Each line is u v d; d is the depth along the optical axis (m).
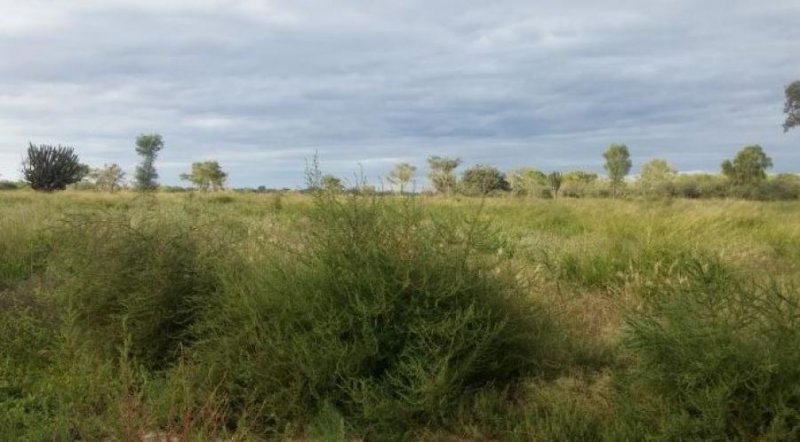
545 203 18.34
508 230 11.16
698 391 3.55
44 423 4.05
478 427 4.01
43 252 8.15
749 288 4.18
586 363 4.78
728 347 3.47
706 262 4.96
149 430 3.86
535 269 6.93
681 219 11.41
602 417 3.90
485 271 4.72
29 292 6.62
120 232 5.47
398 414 3.93
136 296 5.02
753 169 47.25
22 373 5.00
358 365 4.13
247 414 4.08
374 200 4.77
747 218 13.21
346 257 4.45
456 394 4.14
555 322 5.07
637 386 3.89
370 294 4.29
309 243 4.72
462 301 4.39
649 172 49.69
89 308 5.15
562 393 4.17
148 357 5.01
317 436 3.91
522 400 4.31
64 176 38.66
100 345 5.06
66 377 4.76
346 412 4.15
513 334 4.50
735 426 3.43
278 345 4.20
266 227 7.48
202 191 30.17
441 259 4.51
